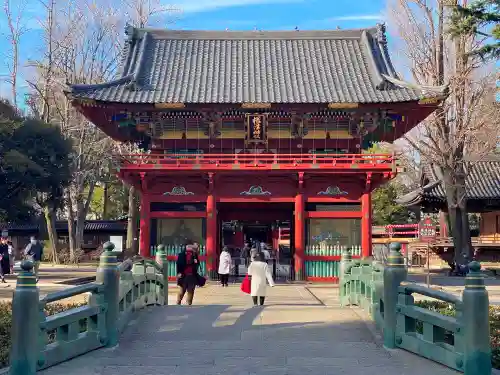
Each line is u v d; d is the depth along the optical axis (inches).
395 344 461.1
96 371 395.9
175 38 1515.7
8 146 1424.7
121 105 1220.5
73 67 2116.1
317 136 1295.5
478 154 1713.8
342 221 1240.8
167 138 1300.4
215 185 1246.9
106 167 2385.6
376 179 1219.9
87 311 443.8
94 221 2903.5
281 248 2448.3
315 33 1521.9
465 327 362.0
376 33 1507.1
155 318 577.3
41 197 1720.0
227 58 1449.3
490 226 2176.4
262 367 411.8
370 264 624.7
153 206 1250.6
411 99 1211.2
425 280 1380.4
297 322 556.7
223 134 1301.7
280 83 1333.7
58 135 1535.4
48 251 2347.4
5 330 528.7
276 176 1244.5
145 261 654.5
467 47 1576.0
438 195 1893.5
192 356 440.8
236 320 565.9
